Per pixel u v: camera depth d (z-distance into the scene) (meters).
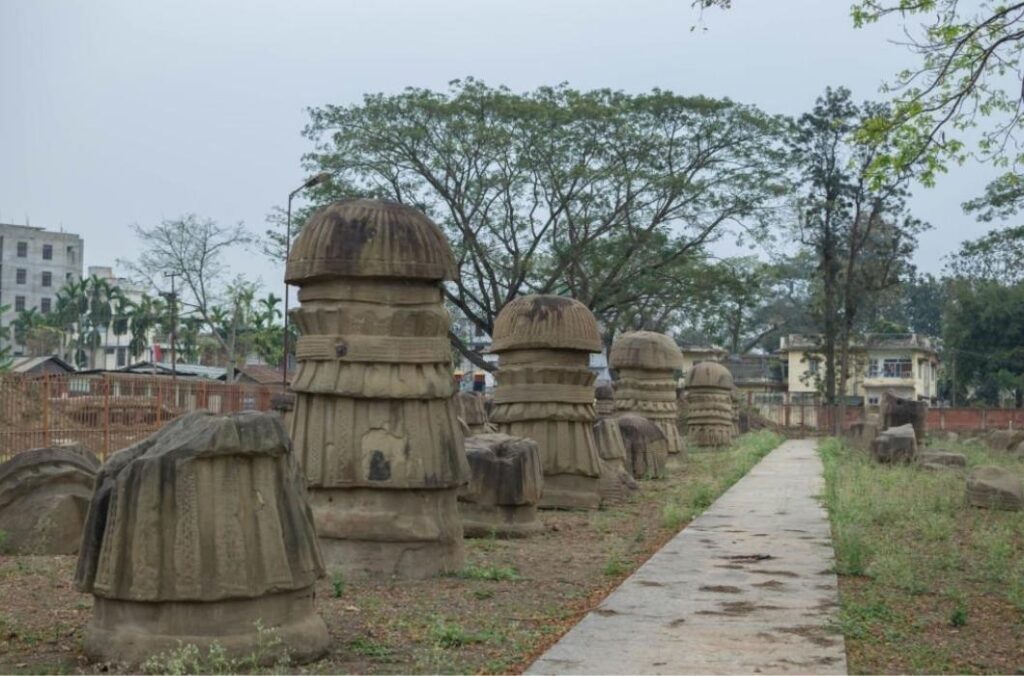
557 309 16.78
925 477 21.52
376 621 8.27
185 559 6.68
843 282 49.06
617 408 27.45
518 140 37.97
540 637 7.88
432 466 10.38
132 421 24.70
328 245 10.23
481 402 19.69
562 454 16.70
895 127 12.03
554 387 16.70
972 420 47.19
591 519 15.57
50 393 22.30
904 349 67.94
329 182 37.72
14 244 88.31
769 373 73.25
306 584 7.12
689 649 7.51
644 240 40.16
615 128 38.19
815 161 46.91
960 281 55.88
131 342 81.81
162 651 6.63
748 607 9.05
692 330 73.81
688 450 34.19
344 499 10.33
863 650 7.66
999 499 16.77
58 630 7.76
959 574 11.04
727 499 18.75
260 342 71.12
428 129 37.38
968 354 54.09
